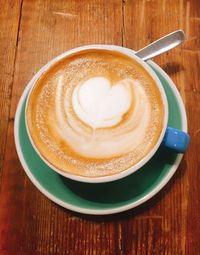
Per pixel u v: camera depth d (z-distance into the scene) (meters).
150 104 0.25
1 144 0.28
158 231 0.27
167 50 0.28
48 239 0.27
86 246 0.26
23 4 0.32
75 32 0.31
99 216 0.27
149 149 0.24
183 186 0.27
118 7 0.32
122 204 0.25
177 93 0.27
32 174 0.26
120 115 0.25
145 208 0.27
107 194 0.26
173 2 0.32
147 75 0.26
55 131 0.25
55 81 0.26
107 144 0.25
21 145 0.27
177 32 0.28
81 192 0.26
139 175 0.26
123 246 0.26
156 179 0.26
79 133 0.25
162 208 0.27
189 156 0.28
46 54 0.30
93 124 0.25
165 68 0.30
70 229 0.27
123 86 0.26
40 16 0.31
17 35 0.31
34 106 0.25
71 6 0.32
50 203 0.27
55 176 0.26
